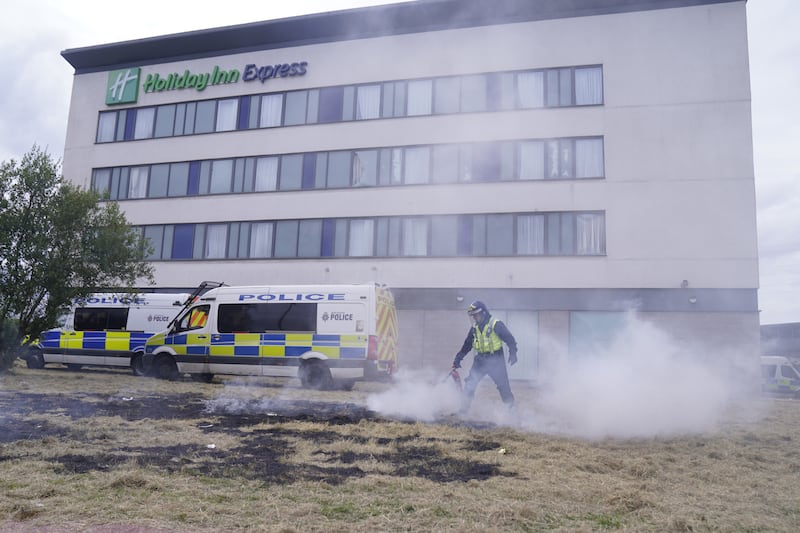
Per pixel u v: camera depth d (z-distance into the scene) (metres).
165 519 3.76
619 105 21.64
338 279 23.59
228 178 25.80
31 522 3.67
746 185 20.34
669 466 5.52
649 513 4.08
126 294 17.69
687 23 21.41
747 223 20.19
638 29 21.78
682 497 4.51
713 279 20.12
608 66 21.91
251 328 14.77
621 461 5.61
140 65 27.86
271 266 24.53
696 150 20.84
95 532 3.51
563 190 21.75
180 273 25.73
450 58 23.55
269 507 4.03
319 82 25.00
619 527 3.78
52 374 16.12
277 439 6.53
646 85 21.48
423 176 23.25
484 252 22.20
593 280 21.08
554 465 5.45
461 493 4.45
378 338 14.18
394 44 24.20
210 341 14.99
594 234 21.36
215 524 3.68
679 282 20.38
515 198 22.17
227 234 25.44
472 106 23.08
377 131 23.98
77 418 7.72
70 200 15.79
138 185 27.09
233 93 26.22
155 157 27.00
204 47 26.67
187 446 6.05
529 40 22.77
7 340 15.12
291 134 25.12
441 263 22.53
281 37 25.58
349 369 13.96
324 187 24.36
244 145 25.73
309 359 14.26
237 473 4.94
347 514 3.92
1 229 15.19
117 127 27.83
